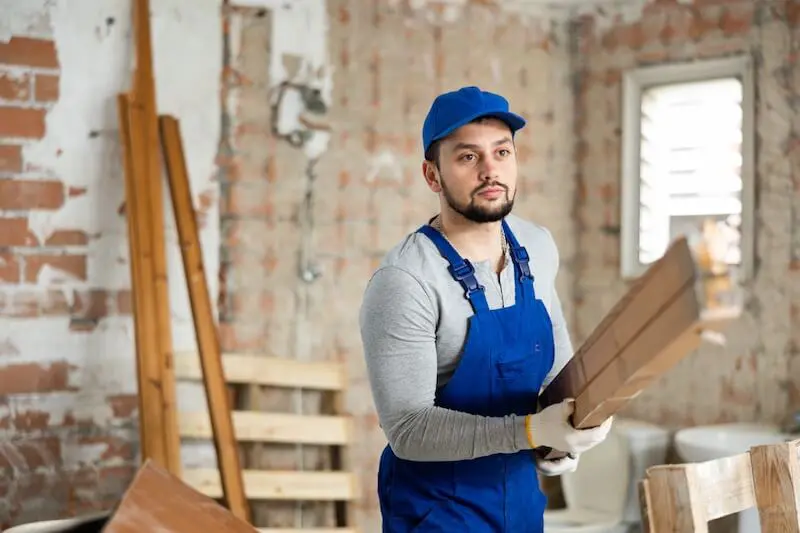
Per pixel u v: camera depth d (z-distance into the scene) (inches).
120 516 82.3
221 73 148.6
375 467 161.6
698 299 54.0
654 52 166.9
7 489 134.8
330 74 157.2
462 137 83.0
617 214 171.6
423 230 87.0
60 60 137.5
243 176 150.8
